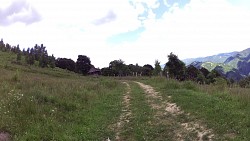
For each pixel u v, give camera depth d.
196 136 12.00
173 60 65.19
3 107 15.02
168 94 21.77
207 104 15.98
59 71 129.12
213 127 12.38
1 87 21.08
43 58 137.88
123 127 14.56
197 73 72.69
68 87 25.62
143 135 12.95
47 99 18.28
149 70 132.00
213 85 26.06
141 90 28.14
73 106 18.34
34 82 26.53
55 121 14.41
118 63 129.75
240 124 11.95
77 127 14.20
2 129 12.33
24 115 14.39
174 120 14.65
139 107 18.80
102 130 14.23
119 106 19.92
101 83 37.47
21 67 103.38
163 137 12.54
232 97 16.62
